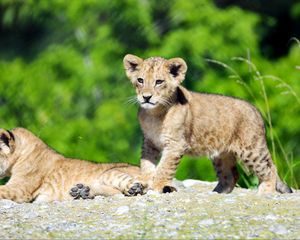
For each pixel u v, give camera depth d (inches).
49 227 402.0
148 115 491.8
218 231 390.9
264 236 384.5
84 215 422.6
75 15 1008.2
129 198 456.1
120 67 970.7
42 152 506.6
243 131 498.3
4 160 500.1
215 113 498.3
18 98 918.4
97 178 498.3
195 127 496.1
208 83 866.1
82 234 390.9
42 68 971.9
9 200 474.6
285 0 1097.4
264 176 501.0
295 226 398.6
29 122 869.8
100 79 962.1
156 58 504.7
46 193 501.4
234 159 509.4
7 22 1113.4
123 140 891.4
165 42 944.3
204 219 406.6
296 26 1098.7
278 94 842.2
